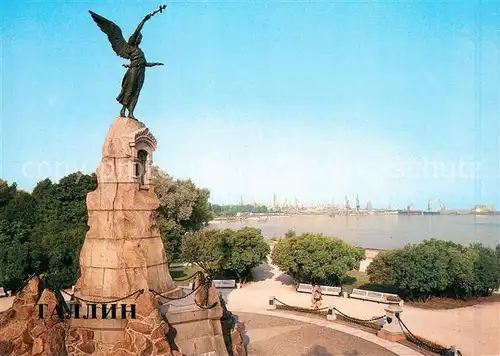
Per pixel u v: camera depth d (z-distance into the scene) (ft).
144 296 68.85
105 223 80.12
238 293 163.53
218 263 176.76
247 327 113.70
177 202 229.86
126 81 85.66
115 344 69.51
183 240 202.80
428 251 143.54
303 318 123.03
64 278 154.92
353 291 153.79
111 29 84.79
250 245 182.29
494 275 143.74
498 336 106.42
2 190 236.43
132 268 77.66
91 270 79.25
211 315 76.54
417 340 99.30
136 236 79.87
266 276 201.26
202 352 74.02
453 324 118.73
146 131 84.79
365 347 97.40
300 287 165.89
